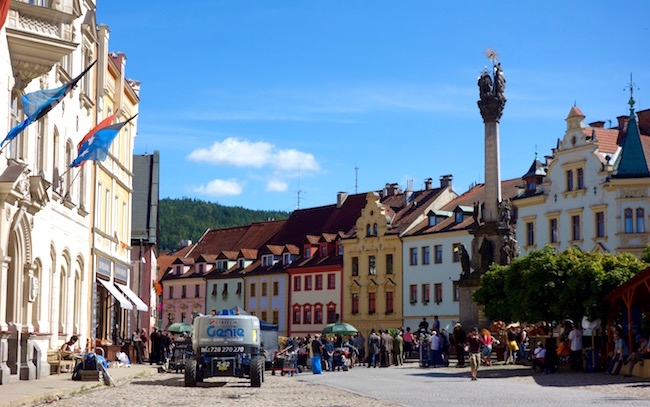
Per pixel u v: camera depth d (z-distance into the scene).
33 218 29.77
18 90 28.80
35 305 31.33
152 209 63.19
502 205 50.97
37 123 31.36
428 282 86.94
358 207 105.31
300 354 47.56
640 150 68.62
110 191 46.94
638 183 67.56
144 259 61.94
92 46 40.00
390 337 48.03
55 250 33.72
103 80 42.03
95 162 41.28
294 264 103.31
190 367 29.62
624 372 32.66
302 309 101.50
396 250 91.12
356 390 27.81
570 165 72.50
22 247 28.61
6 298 28.14
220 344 30.22
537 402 21.95
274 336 46.31
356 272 95.62
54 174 33.91
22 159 29.30
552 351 35.50
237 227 124.69
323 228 106.81
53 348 33.56
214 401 23.23
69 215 36.28
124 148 51.53
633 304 34.16
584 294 36.22
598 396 23.81
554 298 37.25
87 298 40.22
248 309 109.62
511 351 44.06
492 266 43.91
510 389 27.05
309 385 31.03
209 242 126.25
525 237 76.69
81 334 39.16
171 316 121.56
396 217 94.50
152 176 65.12
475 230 51.38
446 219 87.81
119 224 49.91
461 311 51.34
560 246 73.12
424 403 22.11
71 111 36.22
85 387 26.33
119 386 29.38
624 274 35.75
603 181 69.38
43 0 30.31
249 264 111.94
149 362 50.22
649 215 67.38
